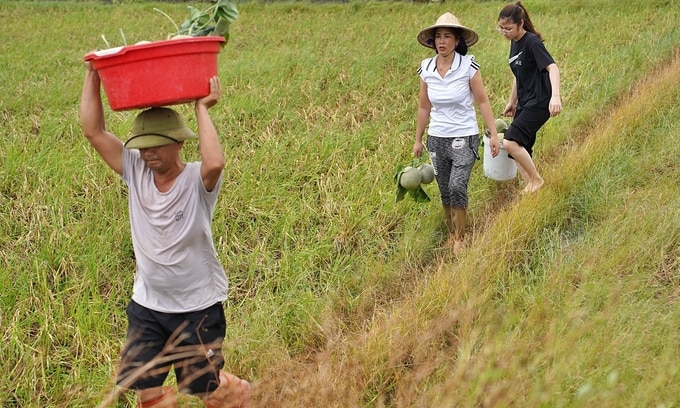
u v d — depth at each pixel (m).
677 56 9.78
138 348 3.56
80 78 9.84
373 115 8.50
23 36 12.46
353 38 12.10
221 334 3.72
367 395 3.81
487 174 6.54
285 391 3.57
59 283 5.20
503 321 4.03
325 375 3.57
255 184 6.63
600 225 5.42
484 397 3.28
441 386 3.46
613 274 4.49
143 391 3.52
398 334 4.10
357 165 6.99
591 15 13.32
